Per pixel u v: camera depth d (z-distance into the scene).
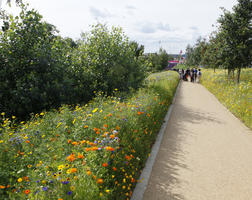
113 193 2.72
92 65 9.10
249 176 3.76
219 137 5.73
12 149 3.48
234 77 17.16
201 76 24.75
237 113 8.08
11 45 6.75
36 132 4.17
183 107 9.56
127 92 9.52
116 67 9.29
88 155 2.86
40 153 3.44
